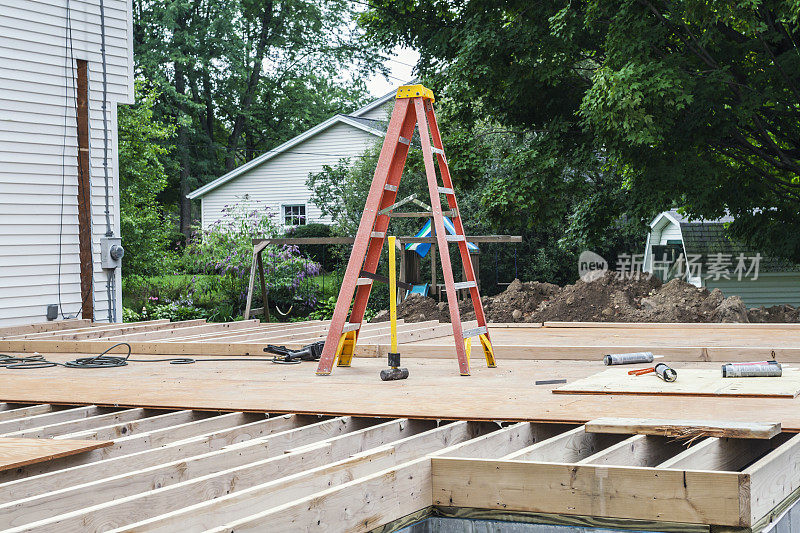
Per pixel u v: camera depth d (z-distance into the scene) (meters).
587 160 12.52
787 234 12.98
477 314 5.18
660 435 2.71
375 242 5.18
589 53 12.89
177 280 18.56
